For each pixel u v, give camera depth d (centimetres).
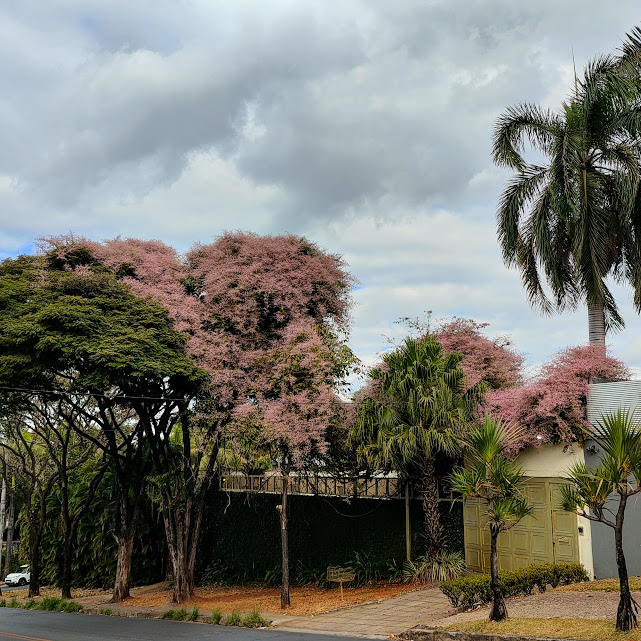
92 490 2762
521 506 1234
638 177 1962
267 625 1580
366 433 1908
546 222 2081
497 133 2166
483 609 1390
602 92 2027
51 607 2277
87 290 2066
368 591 1936
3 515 4072
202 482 2366
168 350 1959
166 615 1883
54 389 2070
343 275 2364
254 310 2188
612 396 1616
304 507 2445
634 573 1539
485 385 1856
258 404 2005
